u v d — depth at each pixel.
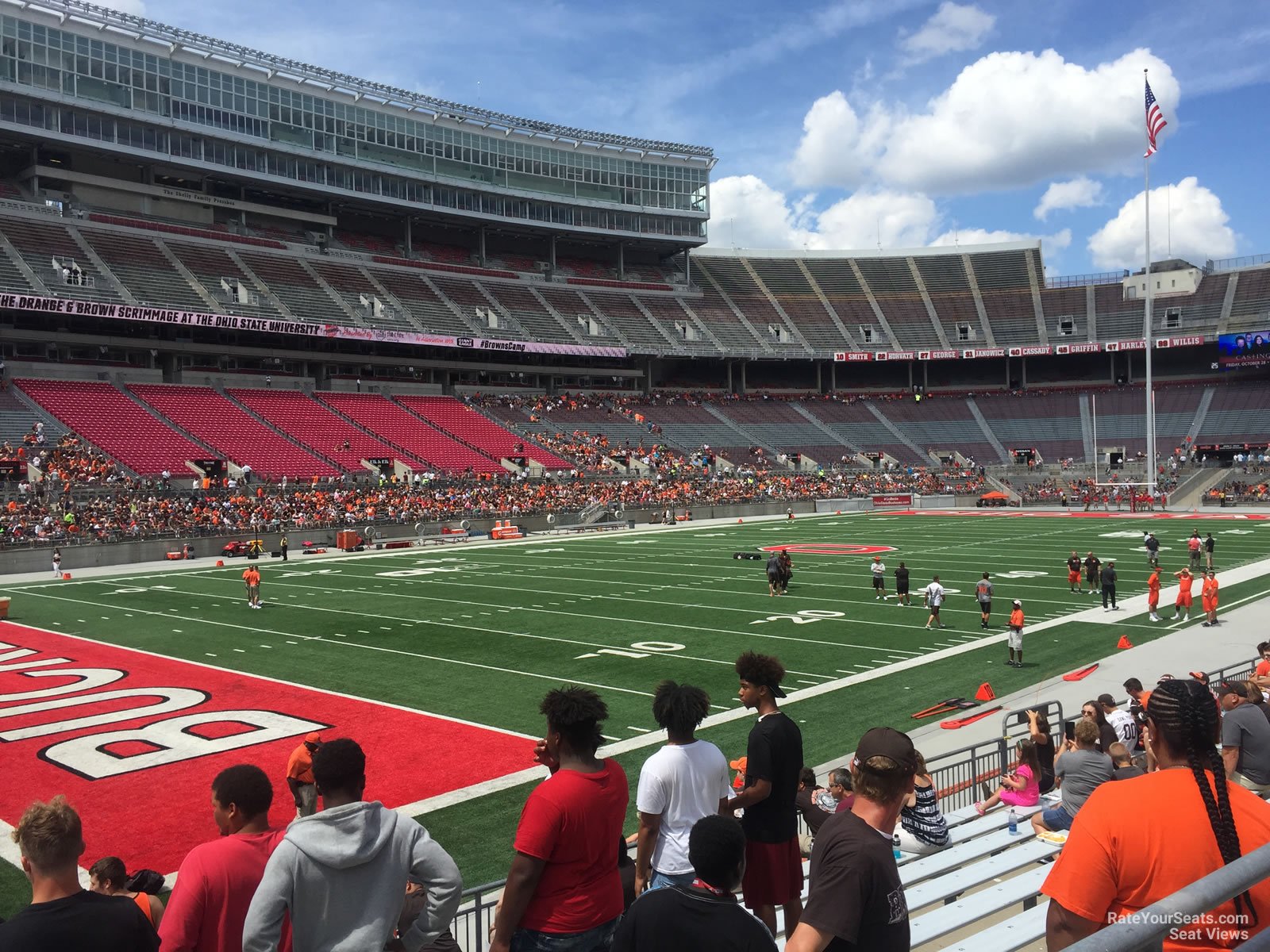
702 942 3.64
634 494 66.25
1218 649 22.20
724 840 3.72
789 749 5.90
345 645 23.69
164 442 55.19
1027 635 24.41
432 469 63.03
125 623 27.22
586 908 4.71
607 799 4.83
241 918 4.42
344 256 76.19
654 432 79.56
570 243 94.38
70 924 4.02
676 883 5.36
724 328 91.00
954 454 84.69
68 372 59.97
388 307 73.50
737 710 17.50
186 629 26.09
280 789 13.43
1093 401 88.44
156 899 6.88
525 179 85.75
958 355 91.12
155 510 47.19
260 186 73.31
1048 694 18.42
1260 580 33.31
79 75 62.69
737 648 22.91
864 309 96.38
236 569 40.84
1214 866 3.09
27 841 4.12
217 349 65.62
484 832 11.84
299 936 4.06
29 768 14.41
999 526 57.03
